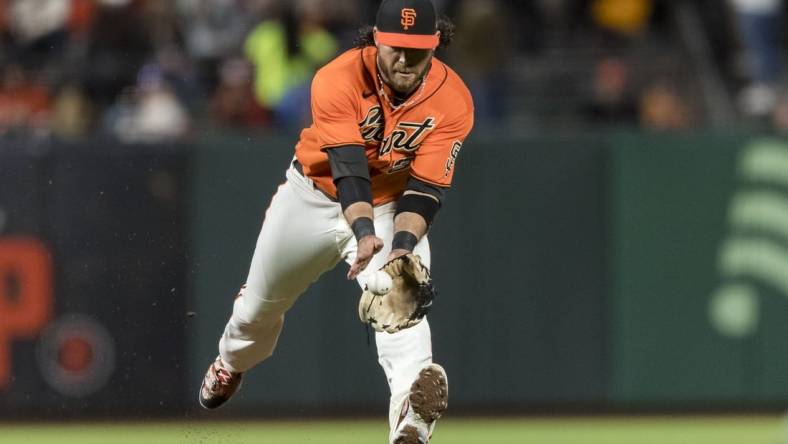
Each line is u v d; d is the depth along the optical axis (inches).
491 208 1416.1
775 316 1423.5
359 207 723.4
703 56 1718.8
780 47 1825.8
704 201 1421.0
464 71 1647.4
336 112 737.6
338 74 741.3
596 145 1421.0
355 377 1419.8
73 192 1400.1
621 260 1421.0
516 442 1311.5
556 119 1637.6
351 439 1328.7
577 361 1425.9
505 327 1421.0
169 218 1400.1
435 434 1360.7
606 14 1800.0
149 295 1398.9
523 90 1658.5
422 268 736.3
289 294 850.8
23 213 1401.3
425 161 758.5
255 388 1419.8
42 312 1405.0
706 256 1422.2
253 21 1674.5
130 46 1605.6
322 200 805.2
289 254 824.9
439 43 770.8
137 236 1398.9
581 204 1419.8
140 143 1403.8
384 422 1425.9
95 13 1614.2
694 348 1425.9
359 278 801.6
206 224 1400.1
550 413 1433.3
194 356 1400.1
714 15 1812.3
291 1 1675.7
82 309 1401.3
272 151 1400.1
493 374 1423.5
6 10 1641.2
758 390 1428.4
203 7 1670.8
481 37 1649.9
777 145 1422.2
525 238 1418.6
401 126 753.0
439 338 1421.0
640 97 1641.2
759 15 1808.6
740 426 1393.9
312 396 1419.8
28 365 1409.9
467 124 766.5
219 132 1507.1
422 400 731.4
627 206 1421.0
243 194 1400.1
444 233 1417.3
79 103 1555.1
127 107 1555.1
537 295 1421.0
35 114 1560.0
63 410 1405.0
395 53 715.4
